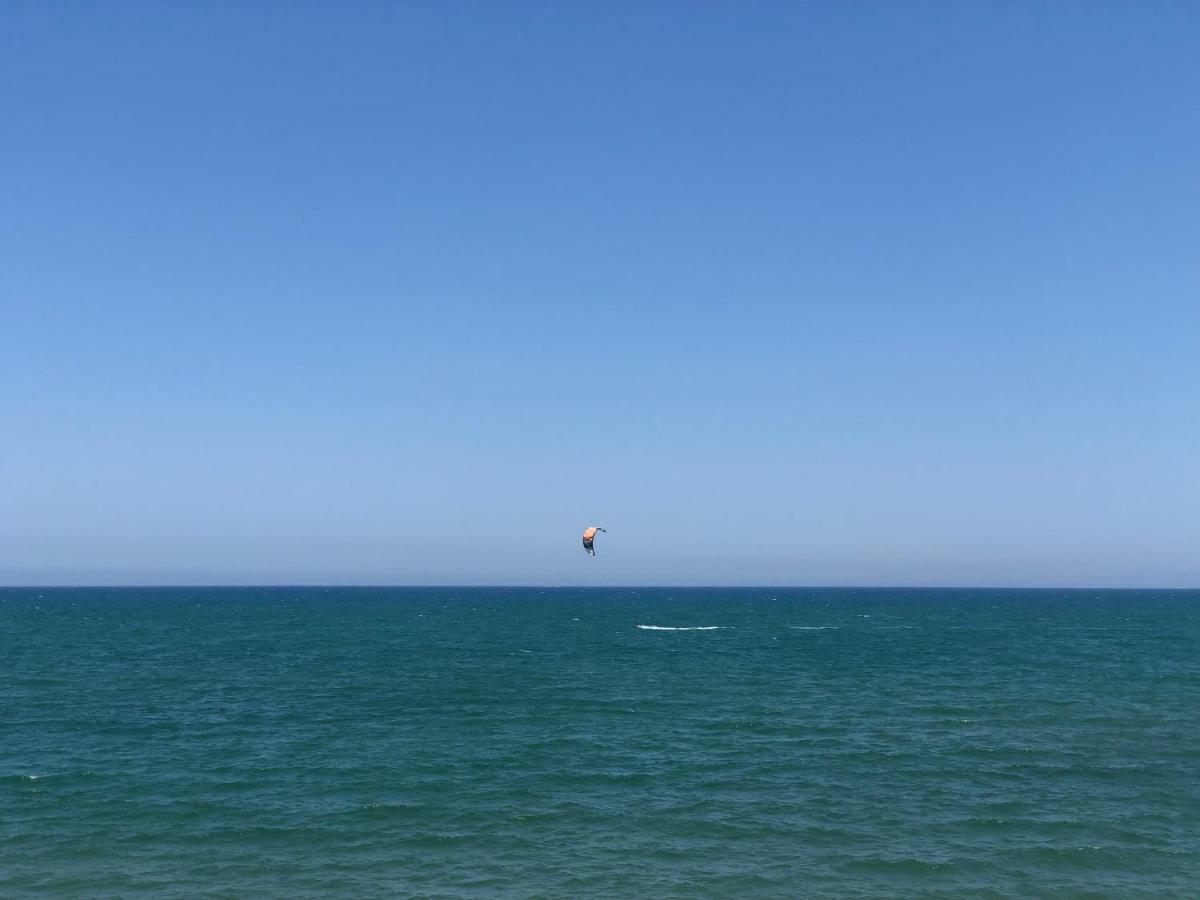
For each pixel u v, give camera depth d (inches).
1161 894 1136.2
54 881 1176.8
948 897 1127.6
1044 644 4768.7
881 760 1823.3
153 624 6742.1
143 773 1720.0
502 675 3287.4
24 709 2460.6
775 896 1130.0
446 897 1126.4
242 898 1122.7
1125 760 1824.6
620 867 1230.3
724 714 2373.3
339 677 3216.0
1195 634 5659.5
